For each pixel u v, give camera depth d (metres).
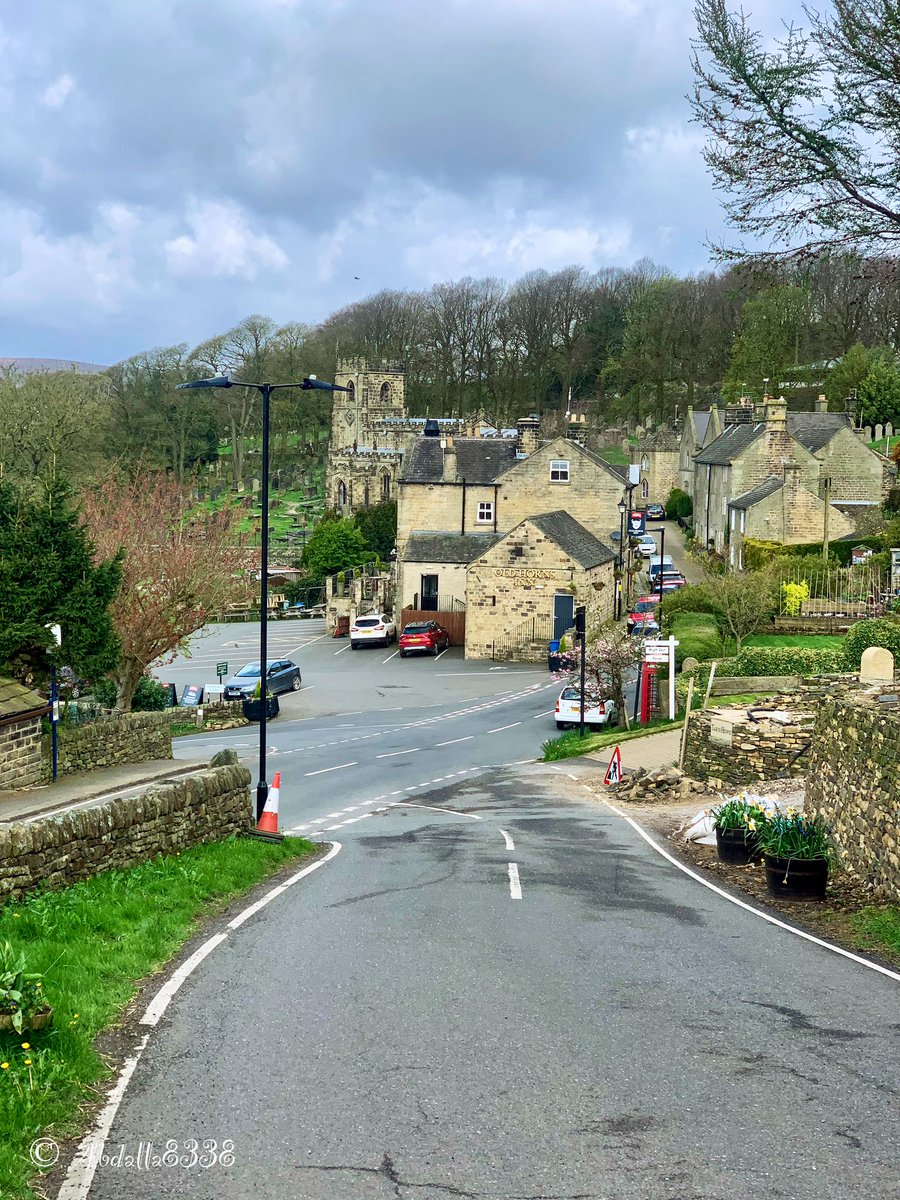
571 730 42.34
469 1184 7.03
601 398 145.25
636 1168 7.26
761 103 16.23
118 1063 9.05
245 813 20.59
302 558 100.50
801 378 102.19
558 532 64.12
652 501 112.88
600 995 10.98
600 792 29.36
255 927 13.62
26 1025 8.94
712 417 94.50
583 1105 8.24
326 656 68.12
